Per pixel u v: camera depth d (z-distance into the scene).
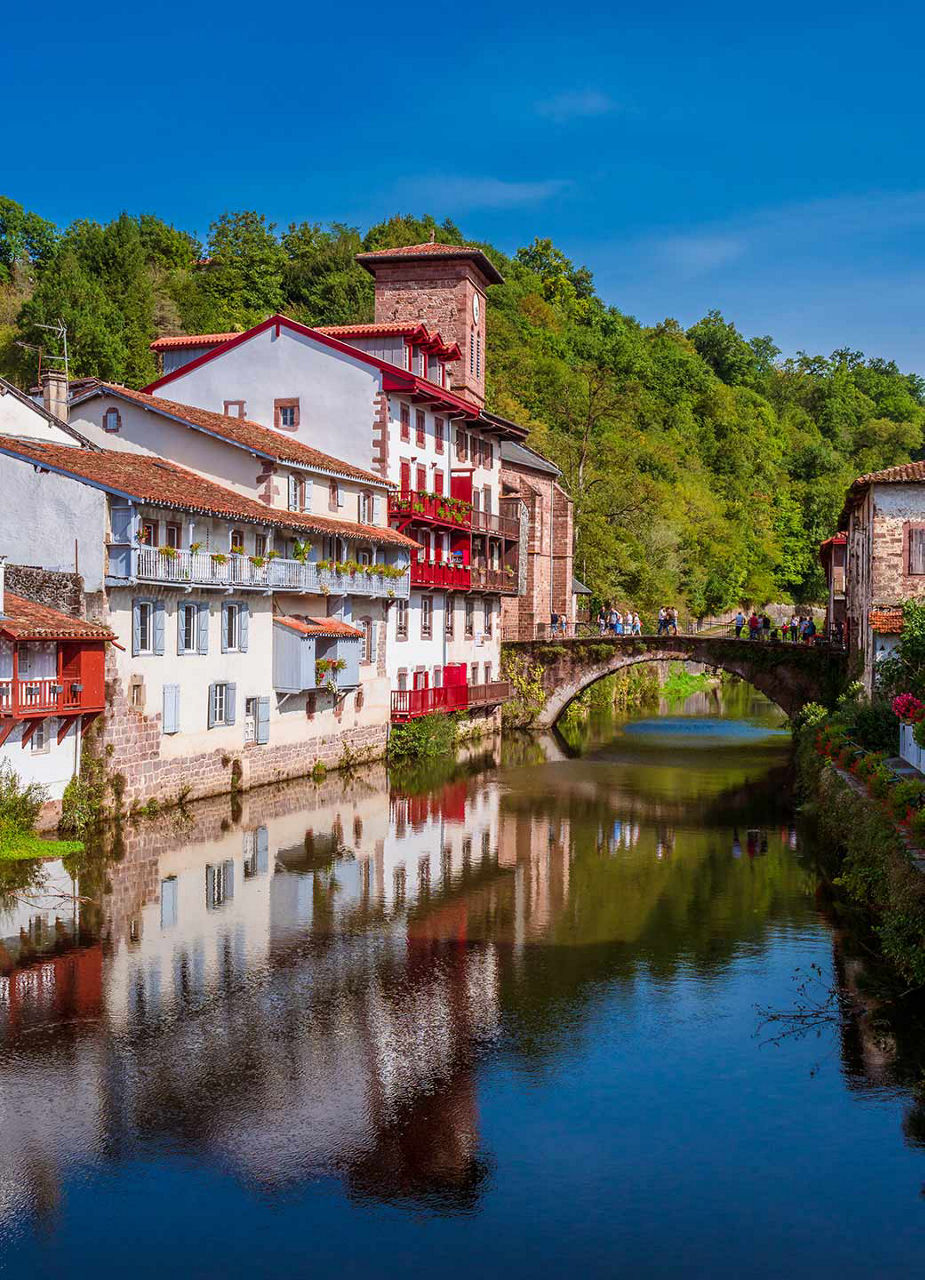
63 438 39.75
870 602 43.22
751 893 29.30
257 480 43.59
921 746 28.66
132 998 21.11
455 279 63.19
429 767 50.91
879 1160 15.77
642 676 88.44
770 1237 14.08
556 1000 21.45
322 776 46.19
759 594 116.44
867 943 24.73
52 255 87.31
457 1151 15.94
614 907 27.84
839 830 30.98
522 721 66.31
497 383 103.88
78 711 32.09
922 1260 13.68
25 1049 18.89
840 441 165.12
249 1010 20.72
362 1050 19.12
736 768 52.25
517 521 67.81
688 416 133.88
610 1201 14.84
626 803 42.94
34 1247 13.87
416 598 55.62
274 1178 15.30
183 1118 16.77
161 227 98.75
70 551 33.50
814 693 57.41
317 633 43.66
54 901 26.66
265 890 28.56
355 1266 13.57
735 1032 19.98
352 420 52.25
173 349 58.66
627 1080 18.12
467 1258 13.70
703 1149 16.05
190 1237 14.07
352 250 101.75
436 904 28.00
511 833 36.97
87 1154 15.80
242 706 41.12
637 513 98.25
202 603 38.44
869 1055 19.02
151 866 30.05
